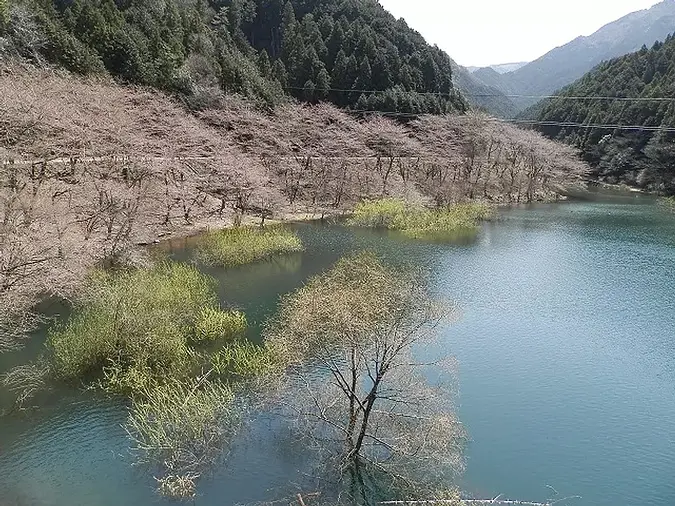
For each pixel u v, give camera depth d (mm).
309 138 36969
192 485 8492
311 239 26297
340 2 65062
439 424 9484
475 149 42625
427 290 17484
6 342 13008
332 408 9875
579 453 9945
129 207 21422
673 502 8672
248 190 27891
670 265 22984
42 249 14430
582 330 15836
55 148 20188
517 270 21969
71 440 9594
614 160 52906
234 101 36812
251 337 14117
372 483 8742
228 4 62531
